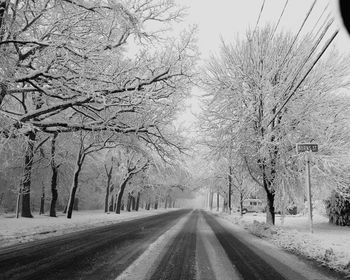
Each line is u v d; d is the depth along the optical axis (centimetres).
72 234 1434
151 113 1744
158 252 966
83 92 1380
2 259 801
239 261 848
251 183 2295
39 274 648
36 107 2061
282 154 1750
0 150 1232
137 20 1279
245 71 1872
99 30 1430
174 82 1653
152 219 2903
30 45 1321
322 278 669
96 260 813
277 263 831
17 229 1424
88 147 2481
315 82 1770
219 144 1920
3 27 1169
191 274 683
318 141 1747
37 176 3191
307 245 1095
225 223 2556
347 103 1748
